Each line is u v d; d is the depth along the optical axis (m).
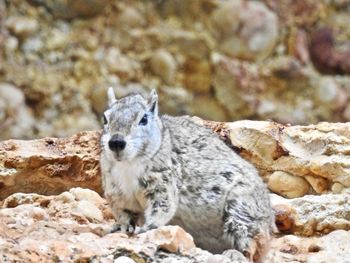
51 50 27.89
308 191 14.92
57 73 27.67
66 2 28.23
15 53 27.58
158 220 12.20
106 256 11.20
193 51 28.27
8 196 15.01
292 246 13.09
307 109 28.27
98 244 11.42
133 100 12.47
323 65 28.81
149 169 12.27
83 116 27.42
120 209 12.52
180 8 28.66
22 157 14.87
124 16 28.56
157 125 12.36
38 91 27.25
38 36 27.97
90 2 28.28
